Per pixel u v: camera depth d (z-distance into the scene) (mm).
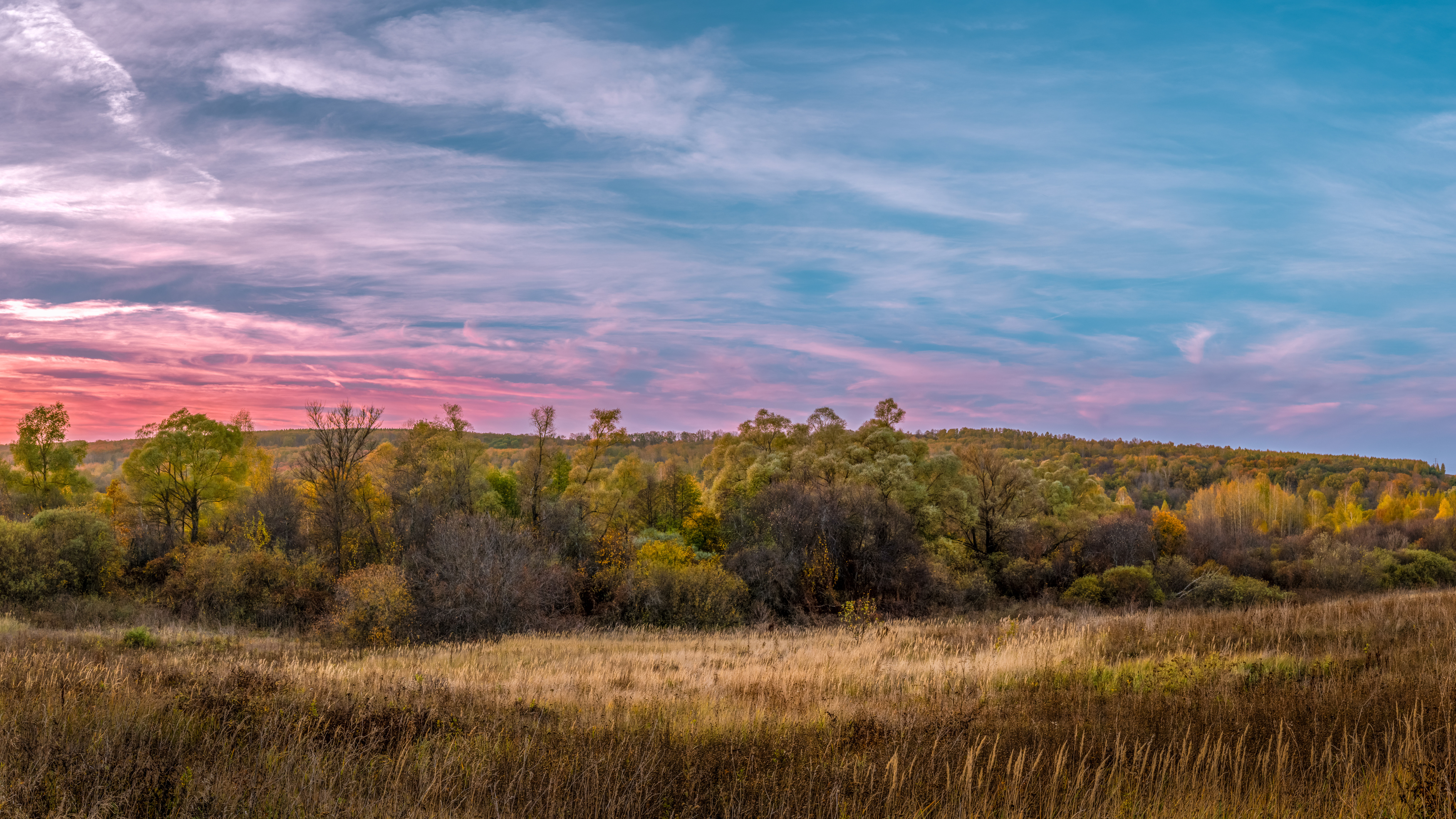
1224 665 11883
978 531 54250
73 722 7207
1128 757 7207
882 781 6258
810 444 60156
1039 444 163750
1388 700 8578
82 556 34531
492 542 31391
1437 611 16797
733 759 7066
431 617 27922
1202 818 5543
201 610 31219
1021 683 11969
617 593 33531
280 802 5688
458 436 43344
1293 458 164625
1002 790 6090
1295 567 54969
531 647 23172
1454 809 5262
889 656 18078
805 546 39188
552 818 5645
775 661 17578
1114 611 40375
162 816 5500
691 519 50750
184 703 8430
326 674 13883
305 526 39688
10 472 49562
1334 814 5688
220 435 45906
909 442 57281
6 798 5262
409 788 6160
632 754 7051
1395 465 160375
